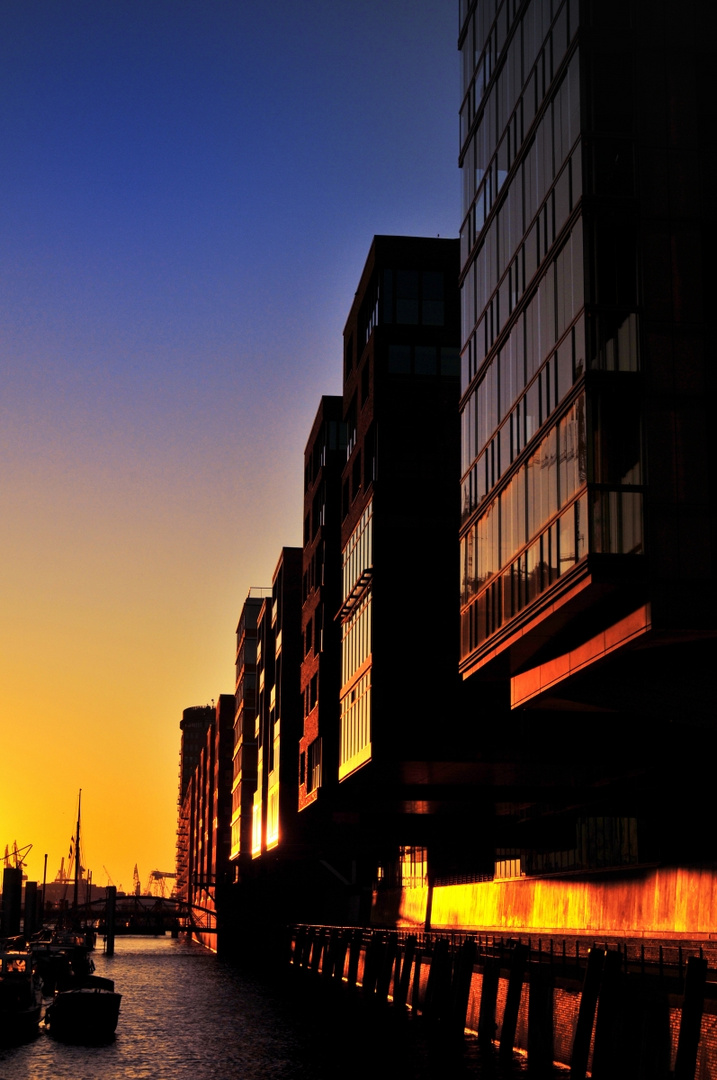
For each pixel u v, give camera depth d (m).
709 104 38.72
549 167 41.12
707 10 39.12
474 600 48.75
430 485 61.81
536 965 43.94
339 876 125.94
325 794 73.19
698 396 36.75
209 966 125.38
